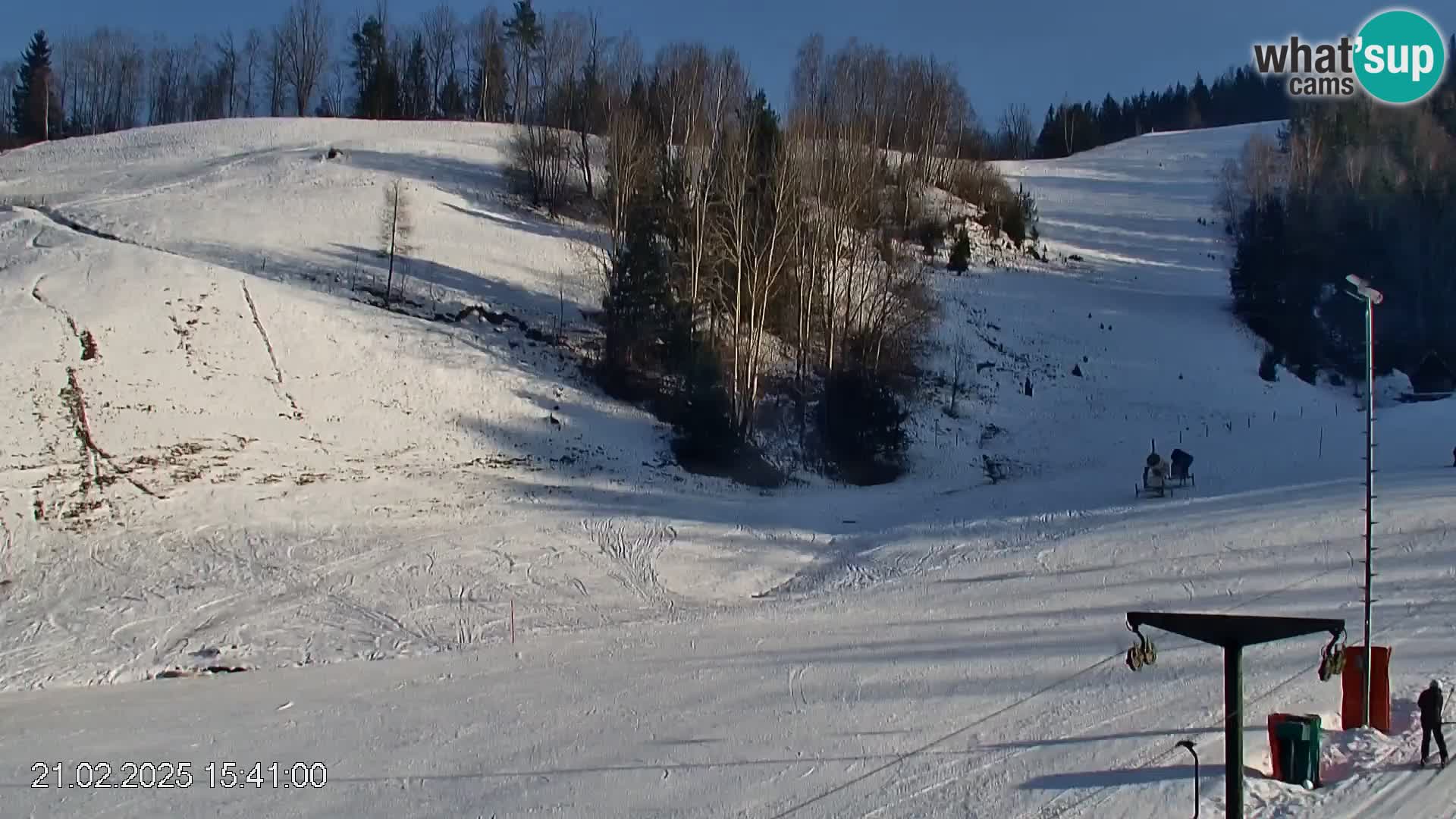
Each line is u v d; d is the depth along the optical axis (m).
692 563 30.53
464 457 37.00
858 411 44.34
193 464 32.41
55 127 108.69
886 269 55.56
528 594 27.44
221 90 125.31
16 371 32.97
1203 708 17.42
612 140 54.16
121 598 25.94
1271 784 14.29
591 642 23.64
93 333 35.50
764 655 21.91
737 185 45.72
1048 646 21.41
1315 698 17.59
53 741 17.92
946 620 23.95
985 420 50.38
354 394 37.94
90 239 41.97
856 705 18.52
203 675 22.05
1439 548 26.09
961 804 14.39
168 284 38.94
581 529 32.62
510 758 16.70
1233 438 47.25
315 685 21.03
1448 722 16.17
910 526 34.44
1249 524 29.69
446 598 26.88
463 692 20.19
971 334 58.84
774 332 51.12
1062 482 41.38
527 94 106.50
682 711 18.58
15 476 29.75
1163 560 27.38
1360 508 30.14
